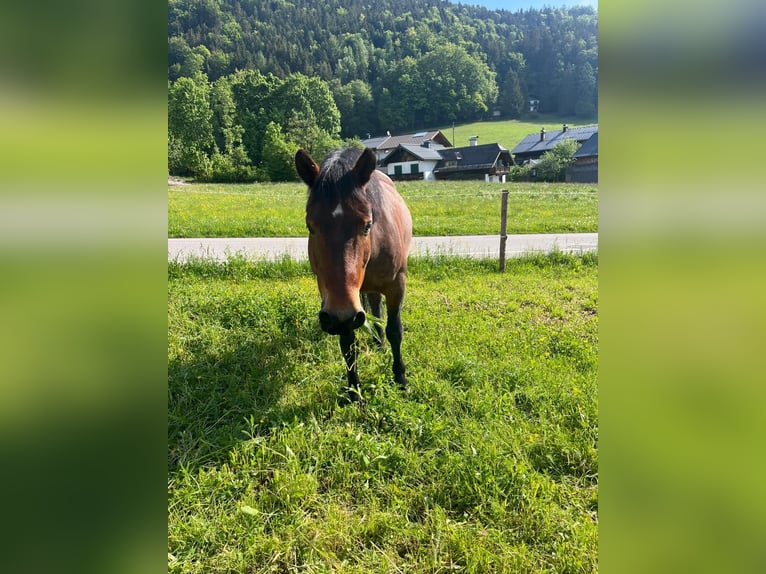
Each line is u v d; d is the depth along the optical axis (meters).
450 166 52.19
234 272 6.86
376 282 3.21
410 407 2.99
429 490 2.38
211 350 3.76
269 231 11.66
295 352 3.84
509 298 5.87
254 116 55.03
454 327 4.55
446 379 3.49
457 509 2.32
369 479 2.48
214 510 2.24
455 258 7.99
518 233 12.85
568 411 3.03
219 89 53.84
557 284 6.65
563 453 2.64
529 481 2.39
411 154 51.25
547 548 2.08
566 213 17.52
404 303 5.40
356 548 2.08
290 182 41.03
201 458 2.58
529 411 3.16
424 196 24.86
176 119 46.62
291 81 59.12
